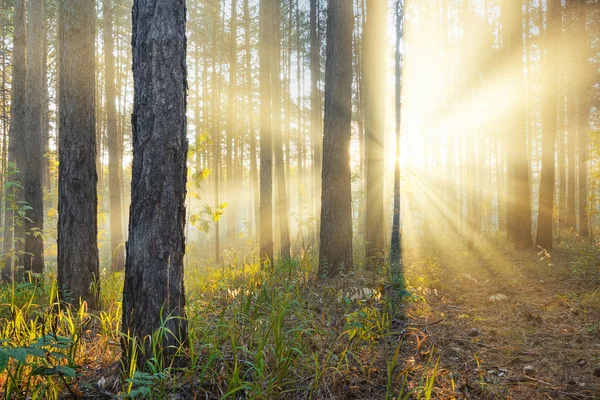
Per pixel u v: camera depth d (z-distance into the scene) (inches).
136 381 86.6
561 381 116.6
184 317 117.3
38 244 308.8
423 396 108.3
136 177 115.1
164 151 114.3
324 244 271.7
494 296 213.8
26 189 310.3
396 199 277.6
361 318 153.4
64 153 186.9
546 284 252.7
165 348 111.3
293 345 124.3
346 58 278.7
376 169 339.0
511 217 472.7
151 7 115.1
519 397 107.9
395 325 166.2
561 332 158.4
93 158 192.9
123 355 112.5
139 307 112.0
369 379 117.2
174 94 116.5
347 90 279.4
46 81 636.7
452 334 159.0
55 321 124.1
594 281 243.9
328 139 275.9
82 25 187.9
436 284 247.4
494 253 410.6
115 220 438.0
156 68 114.1
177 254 116.6
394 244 271.3
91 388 99.0
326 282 243.4
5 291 210.7
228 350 127.3
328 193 273.3
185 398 101.3
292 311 165.9
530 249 415.5
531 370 124.3
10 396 92.7
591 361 129.0
